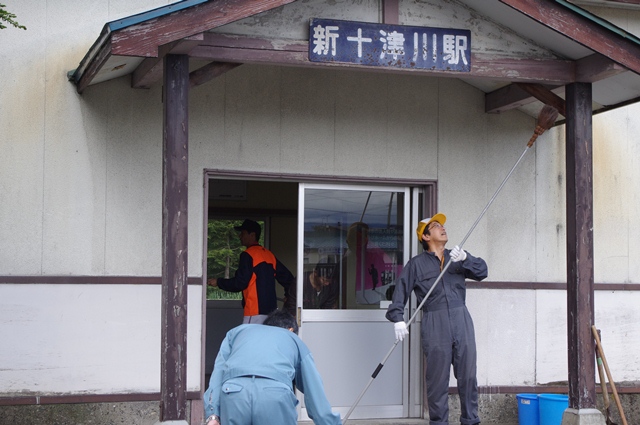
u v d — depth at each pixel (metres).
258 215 9.80
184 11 5.00
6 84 6.18
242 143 6.65
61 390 6.12
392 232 7.12
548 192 7.37
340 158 6.88
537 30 5.80
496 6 5.67
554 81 6.02
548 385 7.23
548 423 6.51
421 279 6.18
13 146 6.16
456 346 6.07
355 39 5.57
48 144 6.23
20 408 6.03
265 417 3.82
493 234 7.21
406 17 5.69
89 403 6.18
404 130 7.04
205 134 6.57
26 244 6.14
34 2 6.29
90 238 6.29
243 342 4.08
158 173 6.46
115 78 6.39
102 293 6.26
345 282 6.97
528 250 7.29
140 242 6.39
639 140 7.70
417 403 7.03
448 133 7.15
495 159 7.25
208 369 9.42
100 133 6.35
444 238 6.29
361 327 6.98
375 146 6.96
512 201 7.28
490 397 7.09
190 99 6.56
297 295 6.84
